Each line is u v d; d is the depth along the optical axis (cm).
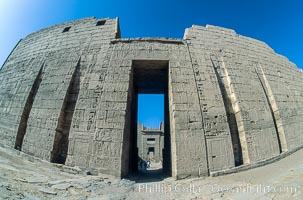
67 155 1057
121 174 980
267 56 1567
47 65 1399
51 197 588
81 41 1416
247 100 1248
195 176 983
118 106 1105
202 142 1051
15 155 1131
